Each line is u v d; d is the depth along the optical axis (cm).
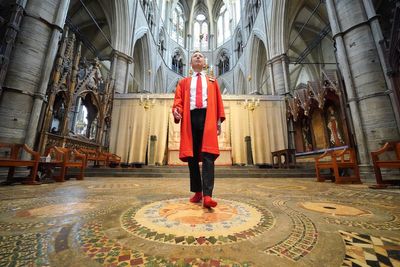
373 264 92
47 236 126
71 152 679
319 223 157
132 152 1049
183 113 238
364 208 212
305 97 1026
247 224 151
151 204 223
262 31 1561
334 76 833
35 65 592
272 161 1030
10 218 168
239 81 2281
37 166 457
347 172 584
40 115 646
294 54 2055
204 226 146
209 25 3086
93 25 1695
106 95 1037
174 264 92
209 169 209
